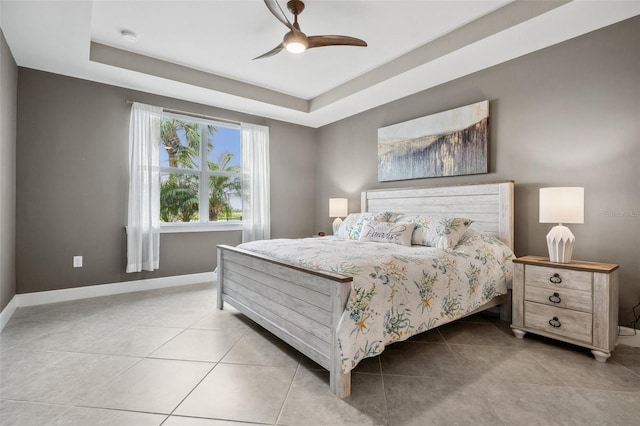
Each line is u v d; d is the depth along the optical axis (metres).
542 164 2.82
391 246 2.75
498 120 3.12
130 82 3.57
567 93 2.67
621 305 2.39
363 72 3.74
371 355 1.75
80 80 3.47
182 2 2.45
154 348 2.27
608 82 2.47
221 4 2.48
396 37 2.96
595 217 2.53
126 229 3.73
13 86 2.99
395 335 1.88
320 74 3.79
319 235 4.94
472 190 3.20
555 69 2.74
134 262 3.69
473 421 1.49
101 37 2.97
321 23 2.73
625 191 2.39
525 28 2.48
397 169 4.04
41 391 1.71
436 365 2.05
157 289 3.92
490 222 3.07
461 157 3.36
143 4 2.47
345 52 3.25
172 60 3.44
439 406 1.61
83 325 2.69
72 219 3.43
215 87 3.80
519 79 2.97
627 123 2.38
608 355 2.06
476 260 2.55
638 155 2.33
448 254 2.45
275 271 2.30
